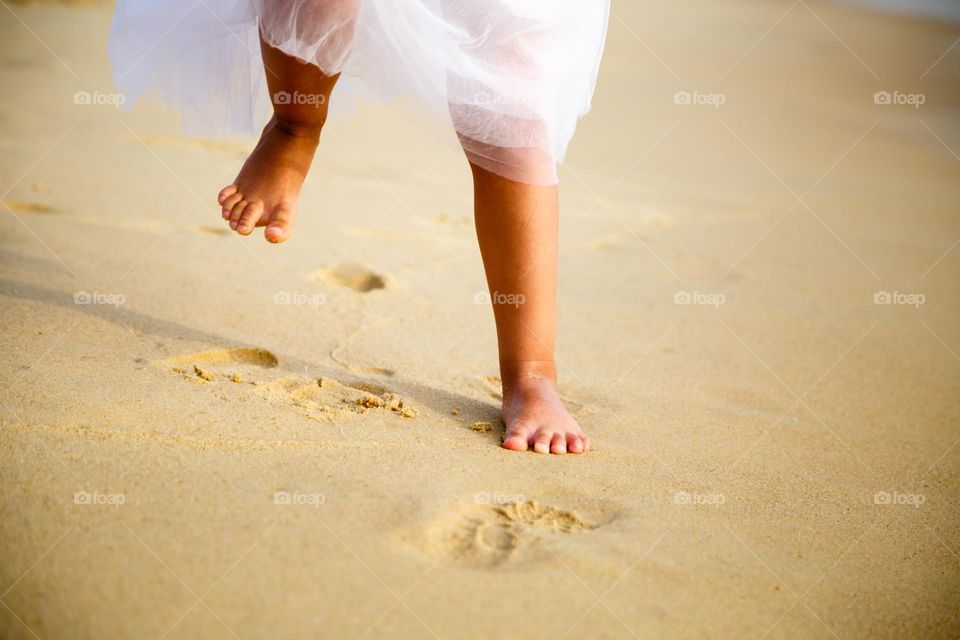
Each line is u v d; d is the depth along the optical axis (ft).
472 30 5.90
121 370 6.61
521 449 6.26
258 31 6.48
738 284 11.36
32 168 12.29
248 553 4.64
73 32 23.95
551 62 6.08
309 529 4.91
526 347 6.69
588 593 4.66
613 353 8.72
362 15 5.97
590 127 20.76
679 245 12.85
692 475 6.29
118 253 9.34
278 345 7.65
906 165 20.34
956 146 22.81
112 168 12.78
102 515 4.82
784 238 13.70
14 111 15.65
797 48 35.76
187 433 5.79
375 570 4.63
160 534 4.72
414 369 7.57
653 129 21.25
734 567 5.14
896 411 8.03
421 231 11.67
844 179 18.40
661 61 30.37
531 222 6.39
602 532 5.31
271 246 10.28
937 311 10.93
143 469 5.30
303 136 6.68
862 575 5.29
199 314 8.05
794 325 10.05
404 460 5.87
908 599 5.13
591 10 6.15
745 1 47.34
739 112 24.29
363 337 8.13
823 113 25.48
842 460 6.92
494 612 4.43
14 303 7.61
